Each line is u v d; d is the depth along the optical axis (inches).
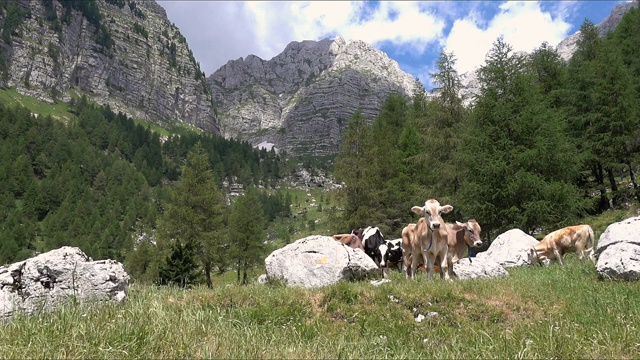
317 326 334.0
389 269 659.4
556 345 255.3
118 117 7440.9
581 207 1037.8
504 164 991.0
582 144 1275.8
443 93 1266.0
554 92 1387.8
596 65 1318.9
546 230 1148.5
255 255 1945.1
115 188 4867.1
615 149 1242.6
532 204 957.8
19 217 3730.3
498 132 1059.9
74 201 4365.2
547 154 1024.9
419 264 565.3
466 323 347.6
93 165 5354.3
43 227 3892.7
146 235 3917.3
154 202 5093.5
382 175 1515.7
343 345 258.2
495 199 1029.8
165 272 1039.6
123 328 237.0
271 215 5954.7
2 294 321.1
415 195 1272.1
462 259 580.4
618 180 1539.1
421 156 1270.9
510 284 437.7
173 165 6879.9
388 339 310.0
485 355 249.1
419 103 1728.6
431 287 402.6
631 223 523.5
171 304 358.0
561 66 1512.1
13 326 251.0
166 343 224.5
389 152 1544.0
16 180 4392.2
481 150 1055.0
